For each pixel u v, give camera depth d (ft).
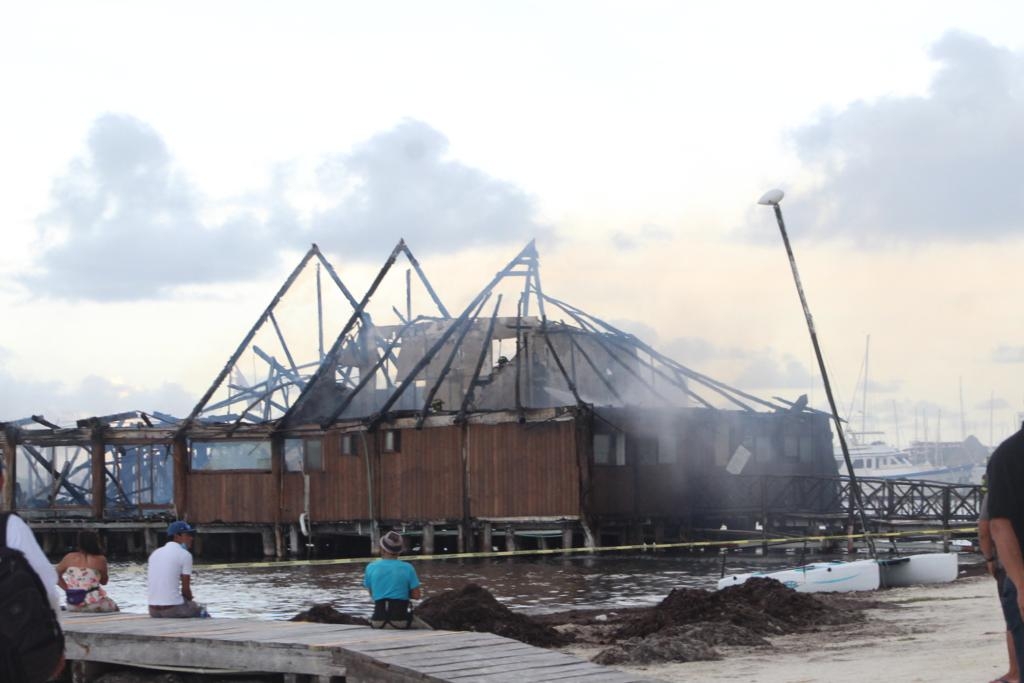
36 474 225.35
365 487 181.47
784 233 102.83
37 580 19.40
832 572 94.84
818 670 48.16
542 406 191.93
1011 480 23.86
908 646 55.88
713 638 61.21
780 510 179.01
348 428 183.01
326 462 185.98
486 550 170.30
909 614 75.31
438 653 37.76
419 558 154.10
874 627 67.62
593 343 199.93
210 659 42.47
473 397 182.60
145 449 233.55
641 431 174.29
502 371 193.26
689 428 180.75
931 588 95.86
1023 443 23.97
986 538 27.61
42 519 212.84
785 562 149.89
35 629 19.06
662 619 69.46
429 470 175.94
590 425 166.61
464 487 172.35
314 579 149.59
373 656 37.35
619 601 110.52
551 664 35.73
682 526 179.63
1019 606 23.95
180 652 43.19
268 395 200.95
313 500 186.50
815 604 73.67
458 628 68.85
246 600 122.11
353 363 208.33
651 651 56.70
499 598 115.75
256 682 43.60
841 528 169.17
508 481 169.17
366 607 111.04
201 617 51.55
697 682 47.50
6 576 19.03
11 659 18.79
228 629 45.68
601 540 172.04
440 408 181.16
